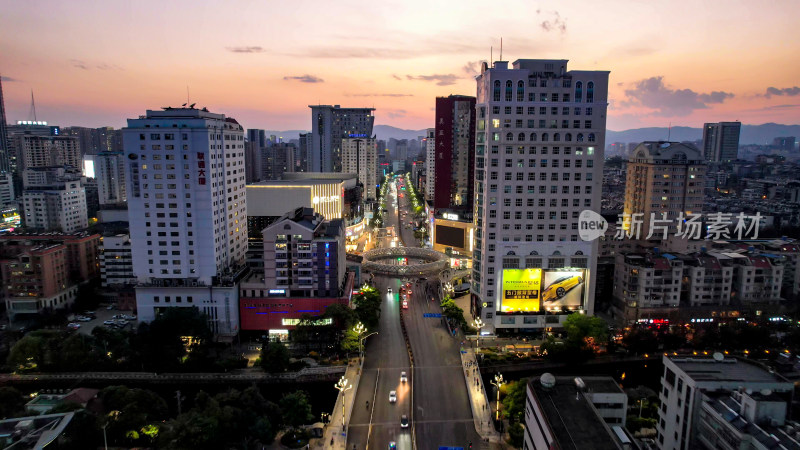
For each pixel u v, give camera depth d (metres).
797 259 190.38
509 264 162.50
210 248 161.75
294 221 169.12
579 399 93.56
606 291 190.00
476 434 113.31
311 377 141.00
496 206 160.00
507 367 144.12
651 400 129.12
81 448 106.19
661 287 173.00
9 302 186.75
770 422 82.31
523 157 157.00
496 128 155.50
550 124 155.62
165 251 161.12
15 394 118.81
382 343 162.25
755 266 179.12
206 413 107.06
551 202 159.88
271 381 140.12
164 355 142.75
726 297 178.50
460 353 154.00
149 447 109.62
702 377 95.25
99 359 146.25
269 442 108.25
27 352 140.62
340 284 171.25
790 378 109.69
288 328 165.62
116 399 115.06
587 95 155.38
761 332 156.00
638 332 152.25
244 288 164.88
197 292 161.38
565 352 144.75
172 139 155.50
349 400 126.94
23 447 93.94
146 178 157.38
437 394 130.38
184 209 158.75
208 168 157.62
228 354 155.12
